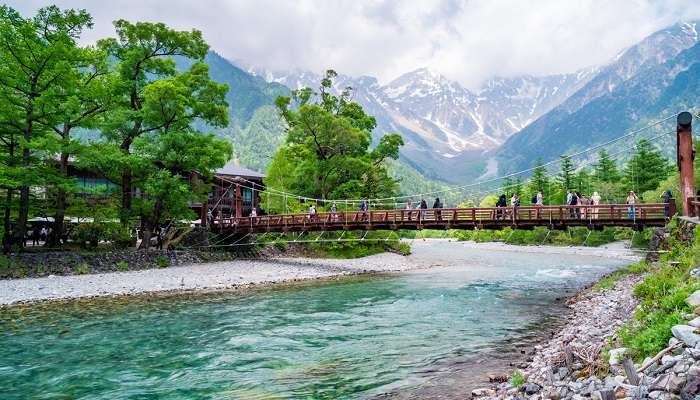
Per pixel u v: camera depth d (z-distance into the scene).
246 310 17.52
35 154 27.31
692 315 7.21
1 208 26.91
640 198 55.97
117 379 9.82
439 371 9.88
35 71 25.09
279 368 10.46
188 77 33.50
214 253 34.97
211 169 34.47
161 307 18.11
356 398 8.38
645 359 6.64
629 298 14.38
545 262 38.00
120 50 32.22
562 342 10.97
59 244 29.28
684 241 17.58
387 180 49.72
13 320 15.63
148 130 31.89
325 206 42.50
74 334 13.76
